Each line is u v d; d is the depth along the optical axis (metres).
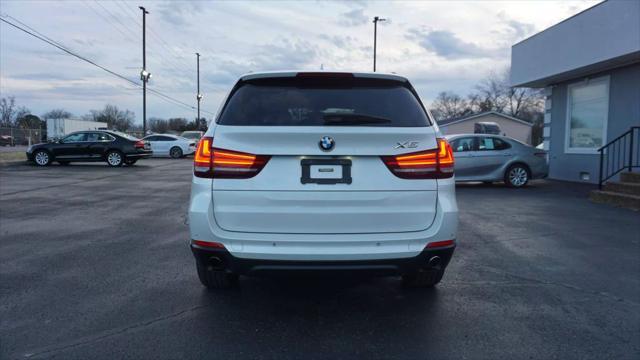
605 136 13.25
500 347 3.29
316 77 3.64
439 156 3.48
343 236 3.35
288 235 3.34
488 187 13.07
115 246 6.01
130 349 3.23
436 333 3.51
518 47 16.19
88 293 4.30
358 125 3.41
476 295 4.30
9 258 5.42
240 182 3.34
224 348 3.26
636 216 8.25
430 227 3.46
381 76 3.67
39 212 8.56
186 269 5.04
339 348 3.27
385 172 3.38
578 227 7.30
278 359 3.11
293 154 3.32
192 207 3.40
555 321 3.73
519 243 6.25
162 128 82.19
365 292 4.39
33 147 20.00
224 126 3.44
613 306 4.05
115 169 18.73
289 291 4.41
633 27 10.84
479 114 46.22
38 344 3.29
